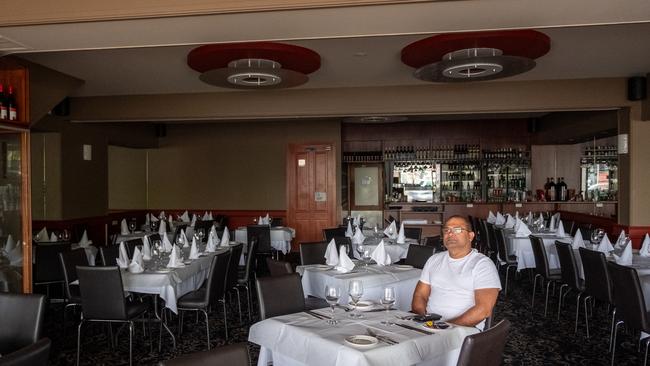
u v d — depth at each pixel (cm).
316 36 385
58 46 410
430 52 513
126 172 1197
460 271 313
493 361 230
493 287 301
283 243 921
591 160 1138
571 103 725
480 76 583
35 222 824
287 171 1119
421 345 257
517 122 1198
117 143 1023
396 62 620
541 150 1177
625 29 487
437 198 1223
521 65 531
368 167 1232
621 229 733
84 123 891
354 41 525
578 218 923
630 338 496
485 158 1199
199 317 578
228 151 1166
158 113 821
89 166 905
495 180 1213
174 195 1186
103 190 952
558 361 434
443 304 312
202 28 365
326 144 1112
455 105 754
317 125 1118
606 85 717
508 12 327
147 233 835
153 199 1194
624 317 402
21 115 500
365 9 324
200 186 1177
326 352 252
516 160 1199
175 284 466
